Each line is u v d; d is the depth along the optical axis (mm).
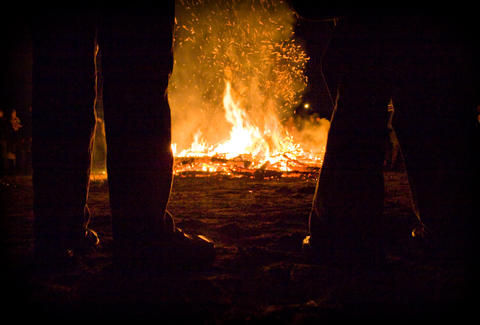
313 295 1494
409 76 1896
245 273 1732
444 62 1865
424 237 2094
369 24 1729
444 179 1947
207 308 1367
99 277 1638
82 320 1269
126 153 1614
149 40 1594
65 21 1702
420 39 1835
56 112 1734
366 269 1746
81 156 1792
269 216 3205
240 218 3131
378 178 1772
